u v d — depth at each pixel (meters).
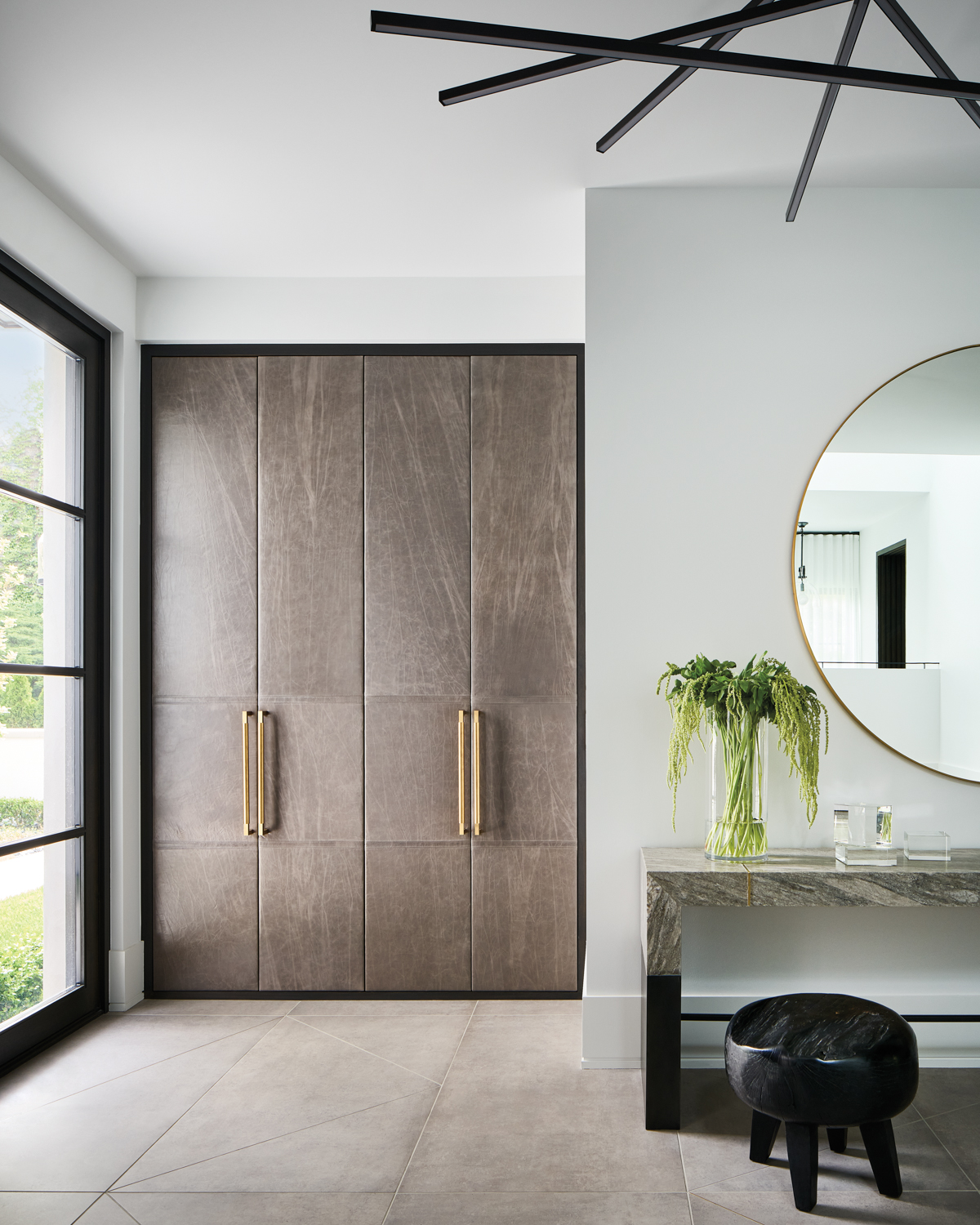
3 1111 2.52
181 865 3.50
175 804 3.51
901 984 2.88
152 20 2.07
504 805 3.46
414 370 3.53
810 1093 1.97
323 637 3.51
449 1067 2.80
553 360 3.52
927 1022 2.86
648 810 2.87
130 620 3.45
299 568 3.52
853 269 2.91
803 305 2.91
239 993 3.48
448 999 3.45
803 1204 2.02
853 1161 2.23
